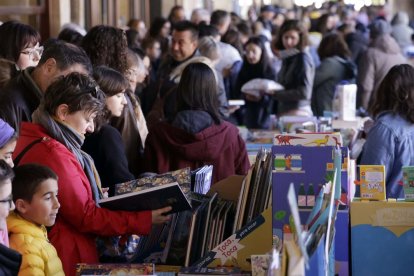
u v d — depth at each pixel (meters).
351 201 4.46
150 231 4.65
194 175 5.21
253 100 11.12
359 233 4.42
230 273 4.21
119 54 6.45
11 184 3.92
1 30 6.29
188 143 6.10
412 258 4.40
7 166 3.76
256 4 37.28
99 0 14.02
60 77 4.74
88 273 4.15
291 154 4.27
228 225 4.77
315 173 4.25
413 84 6.10
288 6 45.81
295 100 10.48
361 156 6.51
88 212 4.51
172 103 7.93
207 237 4.64
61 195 4.46
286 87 10.60
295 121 8.64
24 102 5.34
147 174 5.87
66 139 4.60
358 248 4.43
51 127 4.57
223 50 11.59
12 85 5.41
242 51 12.83
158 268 4.73
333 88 11.03
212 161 6.14
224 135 6.18
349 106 8.68
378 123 6.12
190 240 4.62
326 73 11.02
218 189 5.09
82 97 4.58
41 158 4.47
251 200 4.61
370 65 11.64
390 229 4.41
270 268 3.49
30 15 11.09
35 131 4.58
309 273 3.52
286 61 10.62
